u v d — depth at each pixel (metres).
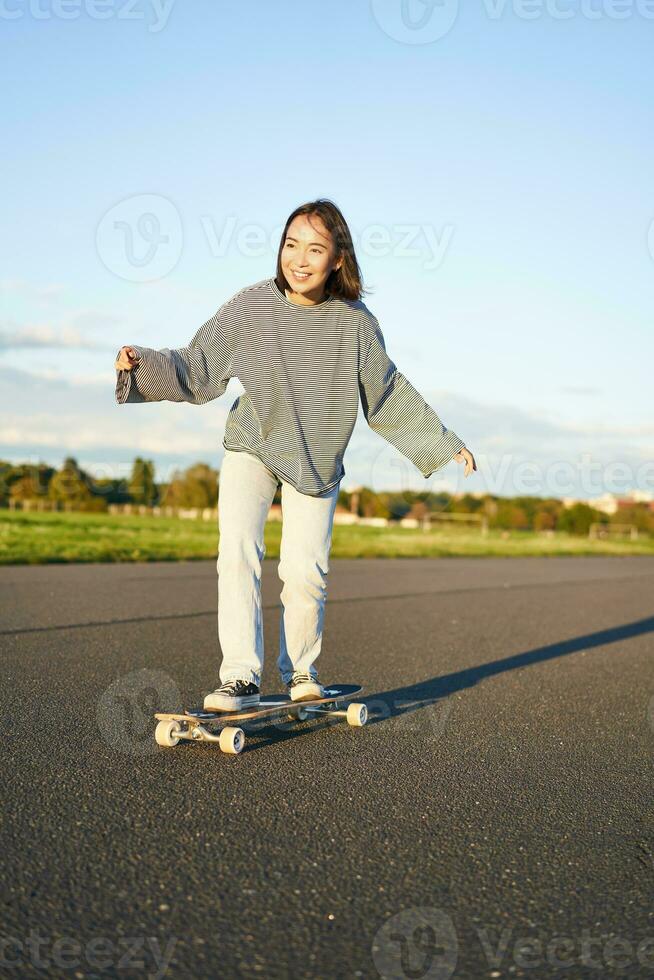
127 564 12.21
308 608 3.86
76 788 2.92
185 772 3.17
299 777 3.18
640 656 6.20
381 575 12.20
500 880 2.35
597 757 3.61
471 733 3.92
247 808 2.81
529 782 3.23
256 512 3.74
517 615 8.21
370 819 2.77
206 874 2.30
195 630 6.36
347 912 2.13
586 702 4.64
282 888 2.24
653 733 4.04
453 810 2.89
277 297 3.62
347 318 3.66
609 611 8.87
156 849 2.45
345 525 30.53
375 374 3.77
